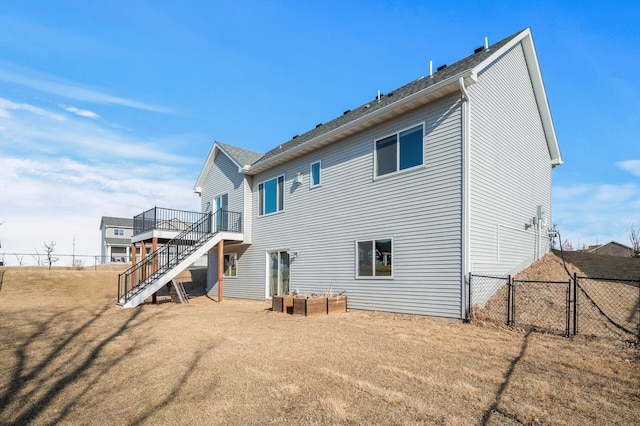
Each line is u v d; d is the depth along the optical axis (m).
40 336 7.72
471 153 9.27
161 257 18.80
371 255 11.07
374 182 11.19
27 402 4.19
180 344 6.87
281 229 15.03
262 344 6.75
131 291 14.66
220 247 16.11
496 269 10.13
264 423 3.57
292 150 13.70
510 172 11.54
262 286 15.97
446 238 9.17
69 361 5.81
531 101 13.48
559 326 7.47
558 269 12.24
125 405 4.07
